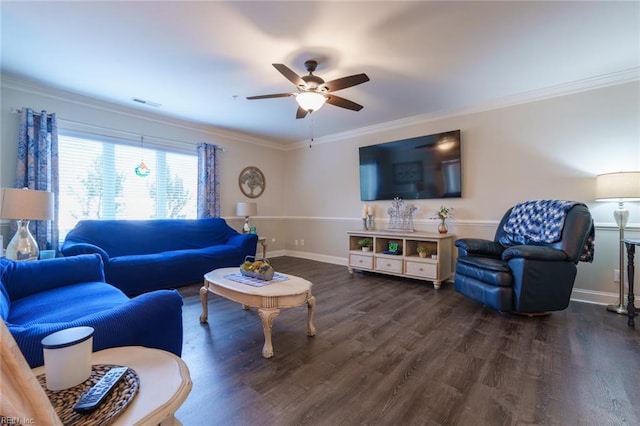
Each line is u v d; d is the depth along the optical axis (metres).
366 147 4.77
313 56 2.56
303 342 2.16
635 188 2.54
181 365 0.92
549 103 3.25
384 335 2.28
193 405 1.46
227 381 1.67
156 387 0.79
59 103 3.35
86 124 3.56
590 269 3.04
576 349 2.03
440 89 3.26
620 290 2.75
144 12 1.99
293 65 2.71
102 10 1.96
